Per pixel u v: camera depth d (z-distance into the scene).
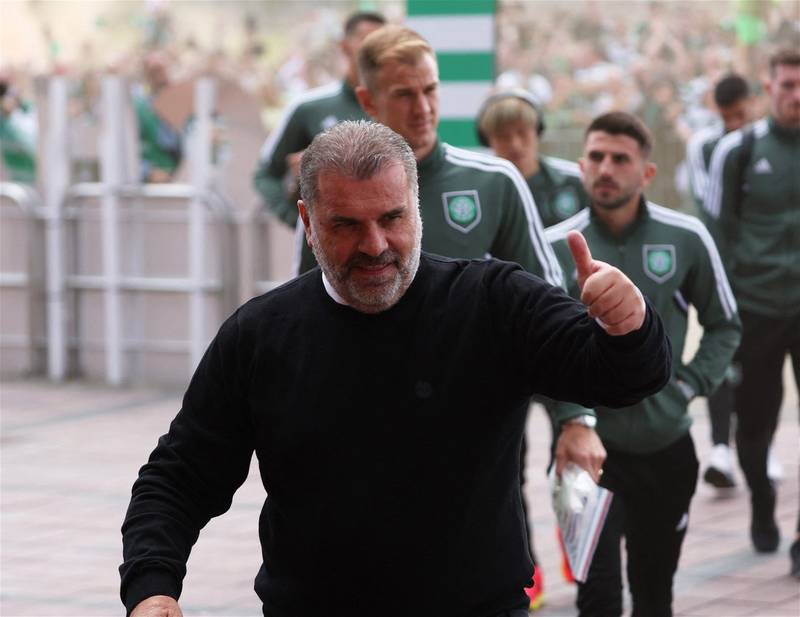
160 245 33.34
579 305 8.64
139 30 57.66
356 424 8.75
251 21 56.25
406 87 13.34
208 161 32.66
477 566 8.78
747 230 20.78
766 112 40.25
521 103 19.55
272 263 32.88
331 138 8.55
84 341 34.56
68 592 18.64
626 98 43.38
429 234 13.47
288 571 9.03
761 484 20.23
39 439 28.20
